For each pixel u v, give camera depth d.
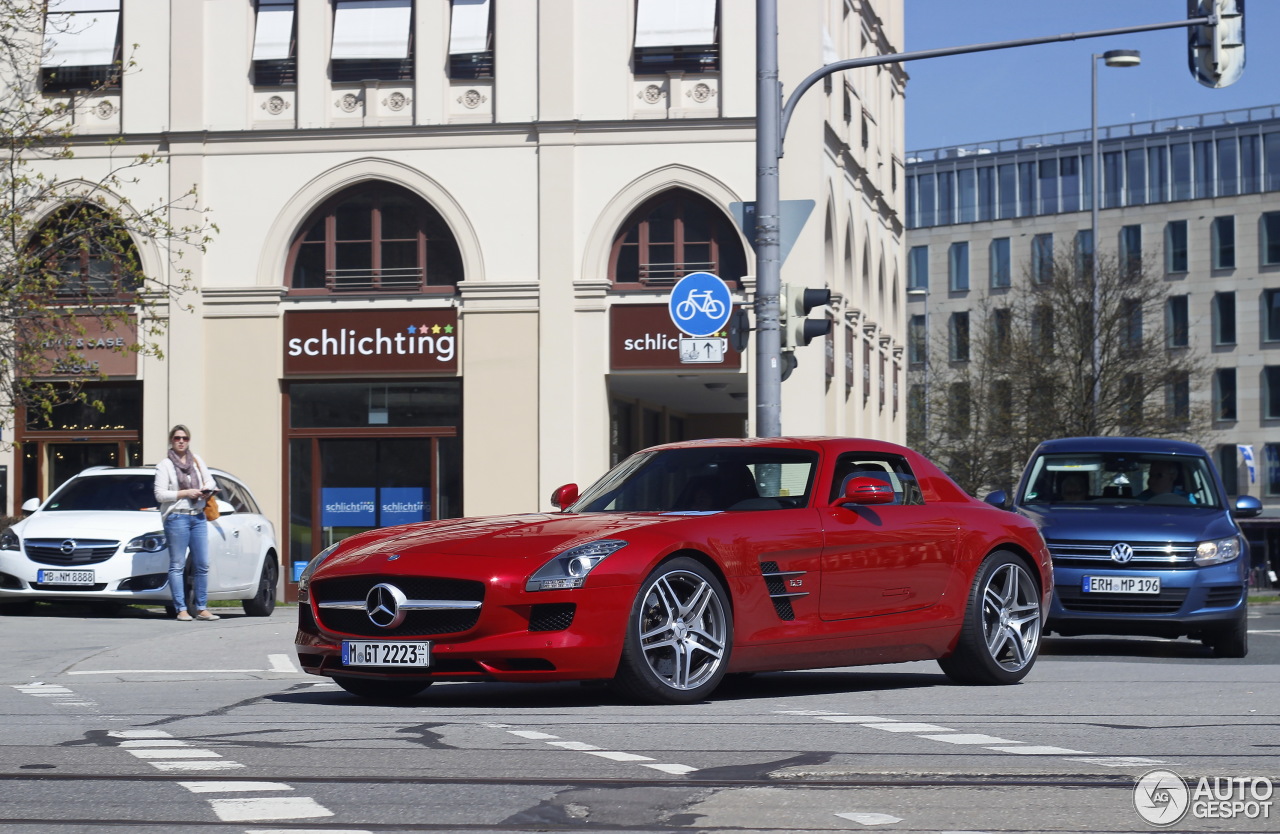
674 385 30.17
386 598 7.81
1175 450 14.83
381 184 28.98
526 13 28.61
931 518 9.43
